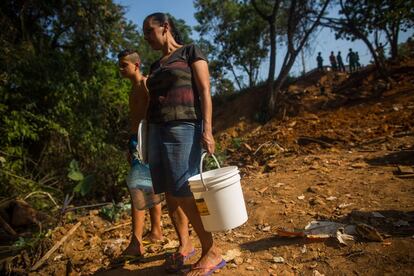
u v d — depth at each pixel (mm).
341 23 16781
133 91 3471
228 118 20797
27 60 9477
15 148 8898
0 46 9062
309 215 3797
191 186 2633
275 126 14328
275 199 4422
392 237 3004
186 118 2682
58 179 9633
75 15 11570
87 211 6234
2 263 3908
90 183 5555
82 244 4098
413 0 12352
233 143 11070
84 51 11977
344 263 2801
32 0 10805
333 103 15445
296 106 16516
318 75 20938
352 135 8758
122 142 12531
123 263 3346
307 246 3123
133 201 3383
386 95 13789
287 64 18281
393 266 2652
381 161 5570
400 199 3818
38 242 4168
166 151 2697
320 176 5074
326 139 8875
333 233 3195
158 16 2865
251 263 2990
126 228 4465
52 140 10047
